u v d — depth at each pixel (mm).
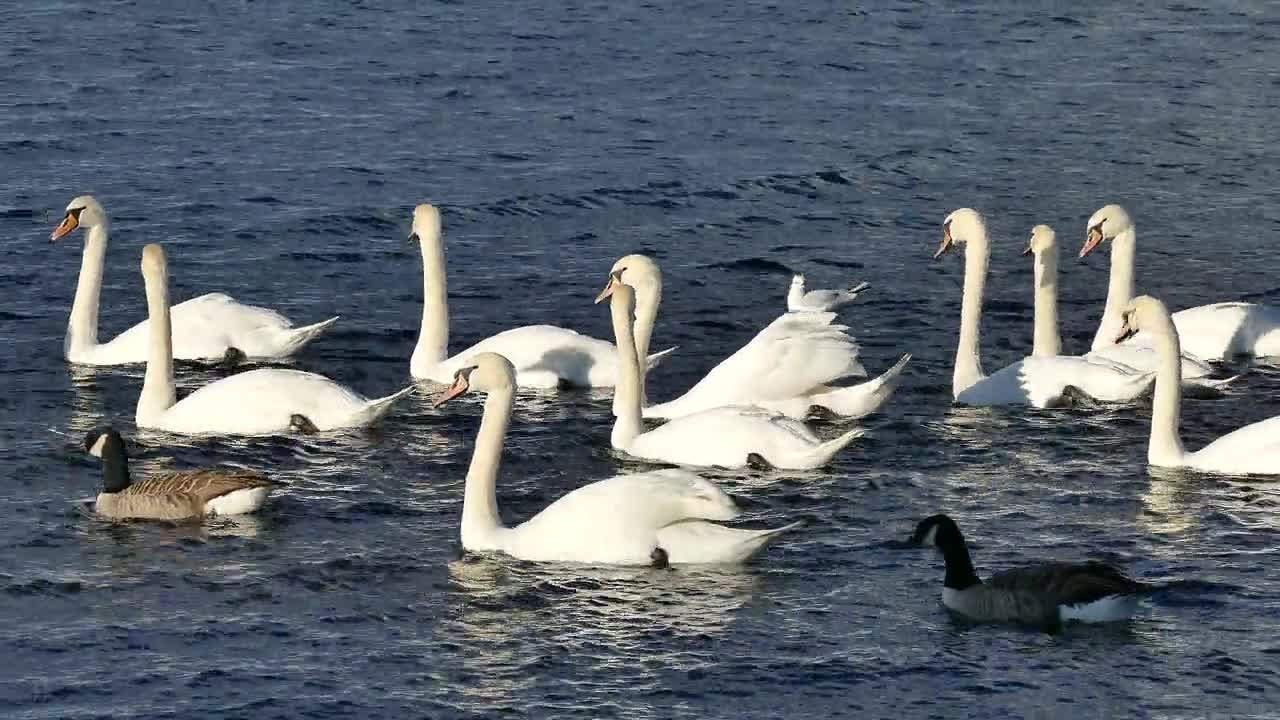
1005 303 33438
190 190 39062
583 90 47438
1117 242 30141
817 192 39906
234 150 41875
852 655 19797
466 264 35312
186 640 20266
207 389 26672
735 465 25094
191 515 23312
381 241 36531
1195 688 19000
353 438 26328
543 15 55312
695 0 57438
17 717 18625
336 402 26531
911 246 36625
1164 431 25172
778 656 19797
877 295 33750
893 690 19094
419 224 29359
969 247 28172
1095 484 24578
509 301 33312
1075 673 19344
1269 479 24672
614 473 25219
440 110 45500
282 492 24312
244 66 49062
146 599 21219
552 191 39500
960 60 50531
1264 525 23109
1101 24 54438
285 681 19375
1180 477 24781
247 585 21562
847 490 24359
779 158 42000
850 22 54594
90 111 44531
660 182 40188
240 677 19453
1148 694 18891
